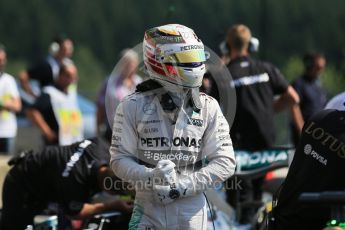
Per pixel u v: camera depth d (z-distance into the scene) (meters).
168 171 12.99
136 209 13.68
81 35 113.69
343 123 13.50
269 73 22.89
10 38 115.56
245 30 22.83
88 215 17.50
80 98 48.19
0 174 24.81
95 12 114.31
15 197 18.36
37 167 18.02
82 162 17.56
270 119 22.75
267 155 19.67
